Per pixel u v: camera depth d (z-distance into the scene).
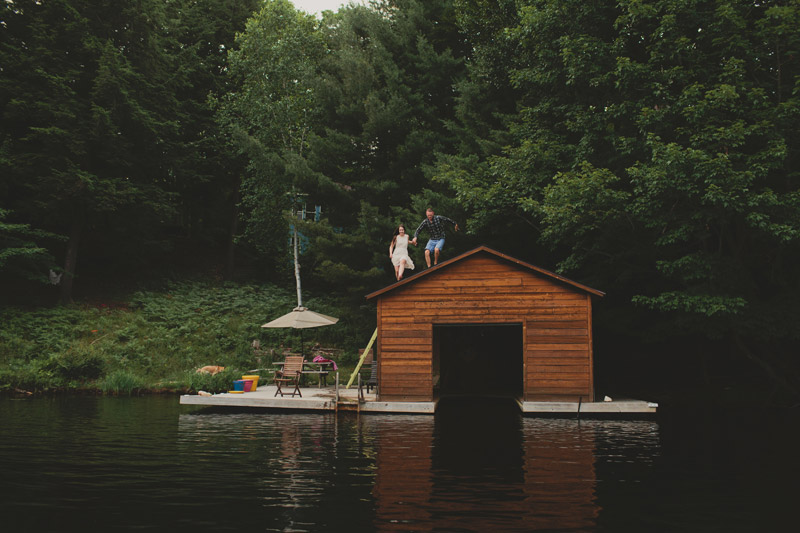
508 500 6.83
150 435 11.48
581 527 5.89
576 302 15.99
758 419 14.73
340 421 13.89
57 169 25.91
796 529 5.85
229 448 10.12
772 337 17.67
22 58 25.56
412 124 26.00
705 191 15.29
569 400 15.66
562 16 19.08
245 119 29.92
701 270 16.28
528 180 19.41
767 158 15.24
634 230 17.48
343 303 27.27
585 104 19.61
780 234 14.76
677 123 17.08
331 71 28.34
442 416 15.00
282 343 26.17
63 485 7.48
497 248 23.70
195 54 32.66
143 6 28.44
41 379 19.83
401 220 24.53
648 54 18.53
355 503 6.68
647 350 24.77
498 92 24.28
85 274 29.78
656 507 6.59
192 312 26.95
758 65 16.33
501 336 24.06
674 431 12.41
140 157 29.22
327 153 26.59
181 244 36.59
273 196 28.73
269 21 29.56
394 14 27.94
